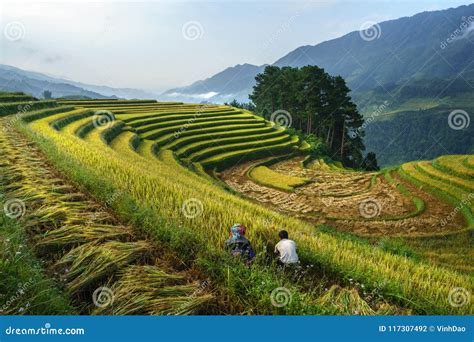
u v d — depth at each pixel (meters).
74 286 6.80
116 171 14.91
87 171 13.39
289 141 67.31
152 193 12.70
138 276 7.11
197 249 8.75
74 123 42.16
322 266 9.82
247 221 11.60
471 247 24.00
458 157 44.84
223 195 21.59
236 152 53.81
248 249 9.24
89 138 36.28
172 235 8.98
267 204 33.44
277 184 40.09
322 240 13.22
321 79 87.56
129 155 33.75
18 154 15.78
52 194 10.73
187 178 26.70
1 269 6.29
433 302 8.70
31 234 8.49
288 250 9.29
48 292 6.31
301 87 91.25
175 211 11.05
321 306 7.12
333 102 86.31
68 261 7.44
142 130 53.00
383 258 13.73
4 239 7.25
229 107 98.31
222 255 8.49
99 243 8.30
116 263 7.46
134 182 13.52
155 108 79.12
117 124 48.72
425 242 24.50
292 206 32.88
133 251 8.02
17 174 12.39
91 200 11.30
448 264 20.25
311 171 50.78
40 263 7.34
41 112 41.31
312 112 85.50
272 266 9.07
